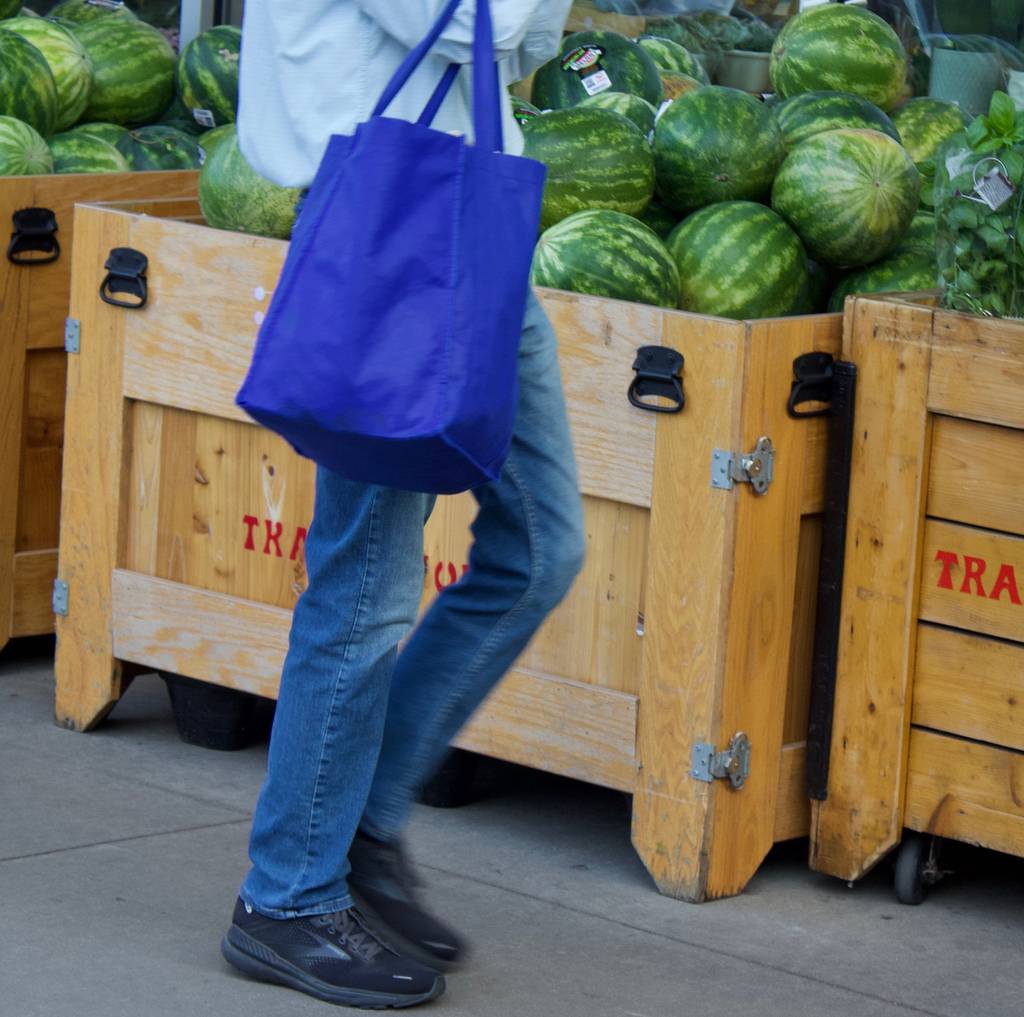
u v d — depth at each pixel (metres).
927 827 4.34
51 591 5.86
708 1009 3.79
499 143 3.22
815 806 4.47
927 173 5.34
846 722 4.39
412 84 3.41
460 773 4.86
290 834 3.64
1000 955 4.18
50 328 5.70
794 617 4.45
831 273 5.16
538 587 3.61
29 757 5.07
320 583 3.53
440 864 4.51
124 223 5.02
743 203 4.98
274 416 3.12
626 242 4.68
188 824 4.64
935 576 4.26
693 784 4.31
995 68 7.41
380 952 3.68
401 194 3.09
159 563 5.16
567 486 3.60
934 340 4.16
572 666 4.54
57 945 3.87
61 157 6.40
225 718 5.21
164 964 3.81
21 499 5.76
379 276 3.07
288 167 3.51
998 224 4.16
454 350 3.06
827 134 5.00
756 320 4.18
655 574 4.32
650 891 4.43
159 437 5.11
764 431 4.21
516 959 3.97
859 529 4.32
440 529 4.71
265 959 3.71
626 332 4.29
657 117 5.36
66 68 6.93
